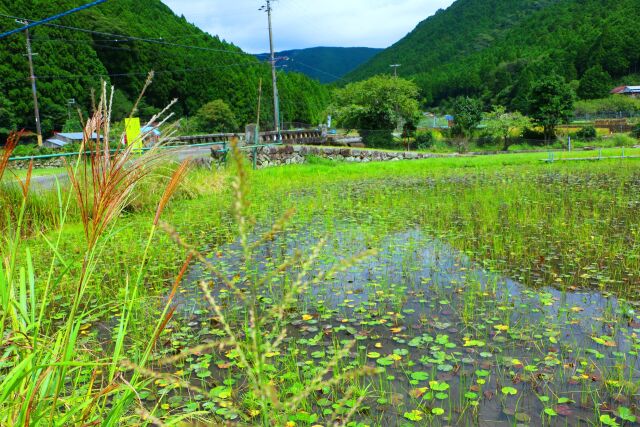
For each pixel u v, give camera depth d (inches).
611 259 244.8
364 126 1924.2
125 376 133.5
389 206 432.1
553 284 210.5
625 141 1793.8
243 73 2871.6
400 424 110.1
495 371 135.2
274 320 176.4
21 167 657.6
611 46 4146.2
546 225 328.8
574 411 114.7
